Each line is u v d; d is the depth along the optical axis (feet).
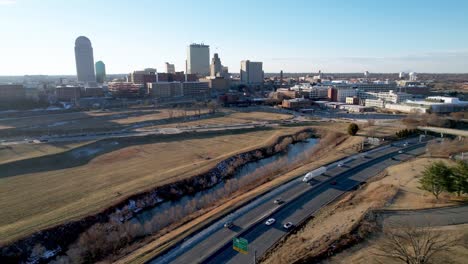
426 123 538.06
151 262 175.01
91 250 211.20
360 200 237.66
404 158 361.10
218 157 404.16
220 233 201.46
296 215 222.89
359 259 151.94
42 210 255.70
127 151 441.68
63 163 387.55
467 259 143.54
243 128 599.98
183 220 236.22
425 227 179.93
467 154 345.31
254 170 379.96
